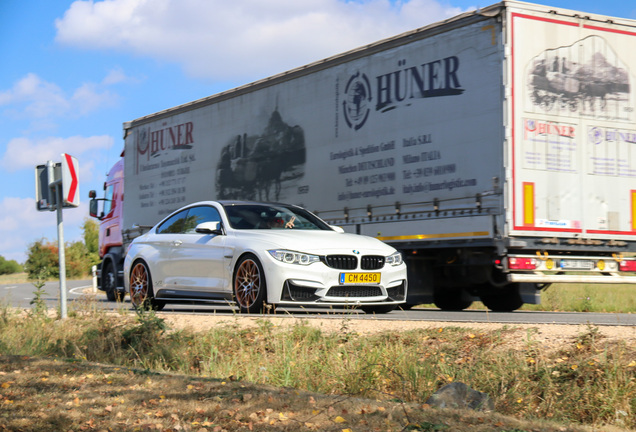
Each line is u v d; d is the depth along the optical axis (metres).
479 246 10.88
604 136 11.30
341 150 13.02
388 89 12.22
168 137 17.39
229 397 4.53
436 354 6.32
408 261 11.96
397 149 12.04
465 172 11.02
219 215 10.36
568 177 11.01
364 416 4.01
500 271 11.60
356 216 12.70
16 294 22.59
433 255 11.98
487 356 6.05
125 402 4.42
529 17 10.82
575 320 8.04
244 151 15.12
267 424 3.86
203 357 7.14
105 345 7.96
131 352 7.69
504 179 10.53
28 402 4.43
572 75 11.11
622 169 11.41
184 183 16.80
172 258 10.65
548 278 11.02
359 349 6.61
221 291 9.83
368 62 12.58
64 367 5.66
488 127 10.76
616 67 11.44
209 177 16.02
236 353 7.10
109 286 18.22
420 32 11.73
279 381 6.23
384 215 12.22
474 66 10.98
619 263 11.45
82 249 53.69
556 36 11.01
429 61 11.59
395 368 6.04
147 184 18.06
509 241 10.52
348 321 7.68
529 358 5.91
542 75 10.87
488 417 4.04
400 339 6.79
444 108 11.34
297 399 4.46
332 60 13.23
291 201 14.01
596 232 11.19
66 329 8.71
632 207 11.47
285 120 14.20
